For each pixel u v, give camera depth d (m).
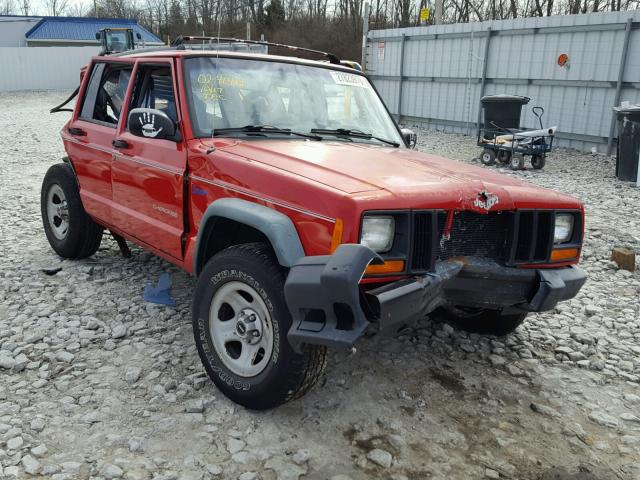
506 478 2.83
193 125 3.75
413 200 2.89
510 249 3.31
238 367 3.18
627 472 2.91
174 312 4.47
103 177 4.70
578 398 3.59
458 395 3.54
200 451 2.89
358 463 2.86
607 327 4.68
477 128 17.69
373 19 44.56
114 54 5.07
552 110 15.55
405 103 20.72
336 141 4.00
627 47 13.42
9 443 2.87
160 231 4.00
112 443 2.92
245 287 3.11
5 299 4.66
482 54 17.16
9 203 8.02
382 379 3.66
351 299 2.52
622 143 11.01
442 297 3.19
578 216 3.60
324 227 2.82
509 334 4.43
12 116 20.77
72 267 5.33
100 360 3.74
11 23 45.75
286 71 4.24
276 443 2.97
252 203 3.19
